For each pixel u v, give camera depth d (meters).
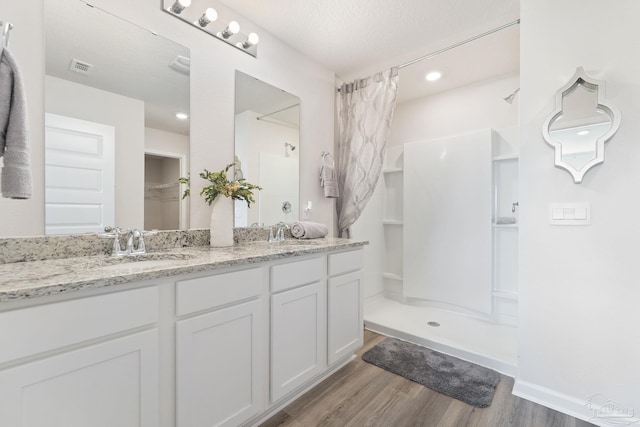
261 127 2.04
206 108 1.73
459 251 2.71
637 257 1.29
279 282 1.41
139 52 1.47
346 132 2.61
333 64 2.49
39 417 0.75
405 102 3.25
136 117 1.47
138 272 0.92
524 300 1.56
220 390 1.17
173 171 1.60
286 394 1.45
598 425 1.34
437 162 2.86
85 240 1.27
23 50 1.16
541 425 1.35
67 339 0.79
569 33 1.44
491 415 1.42
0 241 1.07
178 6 1.58
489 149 2.54
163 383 1.01
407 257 3.06
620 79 1.32
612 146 1.34
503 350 1.98
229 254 1.33
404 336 2.30
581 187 1.41
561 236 1.46
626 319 1.31
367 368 1.85
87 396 0.83
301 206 2.34
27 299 0.73
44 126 1.20
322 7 1.79
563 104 1.45
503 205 2.59
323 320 1.67
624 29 1.32
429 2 1.73
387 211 3.37
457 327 2.42
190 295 1.06
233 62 1.86
